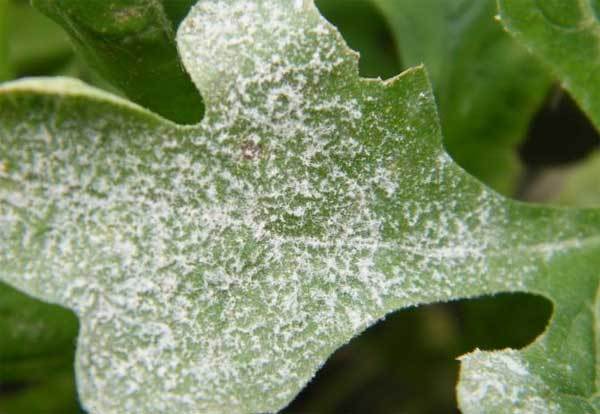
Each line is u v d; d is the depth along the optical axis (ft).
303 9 0.62
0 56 0.76
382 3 0.77
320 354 0.62
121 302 0.61
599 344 0.66
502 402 0.62
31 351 0.74
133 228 0.61
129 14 0.65
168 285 0.61
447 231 0.65
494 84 0.79
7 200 0.60
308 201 0.63
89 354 0.60
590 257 0.68
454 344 0.82
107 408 0.60
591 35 0.69
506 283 0.66
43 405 0.76
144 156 0.61
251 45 0.61
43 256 0.60
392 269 0.64
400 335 0.83
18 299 0.73
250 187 0.62
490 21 0.78
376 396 0.83
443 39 0.79
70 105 0.60
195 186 0.62
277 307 0.62
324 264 0.63
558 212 0.68
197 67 0.61
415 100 0.63
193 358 0.61
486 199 0.66
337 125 0.63
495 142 0.80
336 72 0.62
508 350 0.64
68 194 0.60
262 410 0.61
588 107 0.70
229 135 0.62
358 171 0.63
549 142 0.84
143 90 0.66
